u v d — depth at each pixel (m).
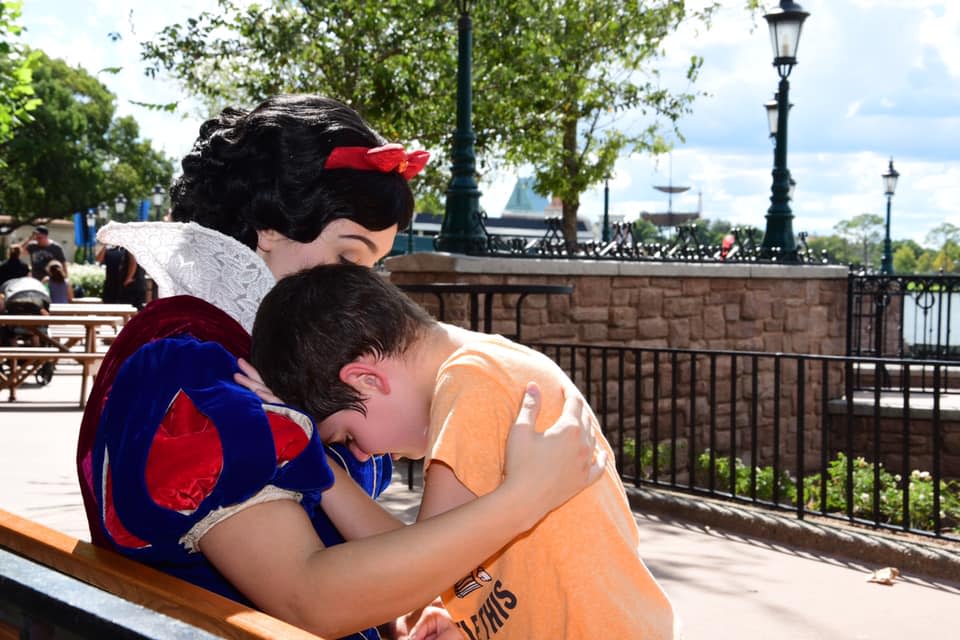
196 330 1.30
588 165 15.62
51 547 1.15
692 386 5.87
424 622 1.64
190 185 1.43
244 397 1.13
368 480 1.54
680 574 4.44
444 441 1.29
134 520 1.09
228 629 0.88
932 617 3.87
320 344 1.29
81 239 54.00
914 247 74.19
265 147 1.39
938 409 4.88
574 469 1.24
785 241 11.57
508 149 15.08
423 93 14.47
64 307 13.57
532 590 1.36
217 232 1.40
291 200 1.38
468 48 8.69
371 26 13.73
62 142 50.88
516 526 1.19
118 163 57.03
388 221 1.44
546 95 14.32
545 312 8.41
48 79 50.88
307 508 1.17
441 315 5.98
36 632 0.79
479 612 1.43
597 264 8.68
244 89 14.88
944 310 11.47
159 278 1.42
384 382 1.33
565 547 1.33
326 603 1.09
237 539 1.09
